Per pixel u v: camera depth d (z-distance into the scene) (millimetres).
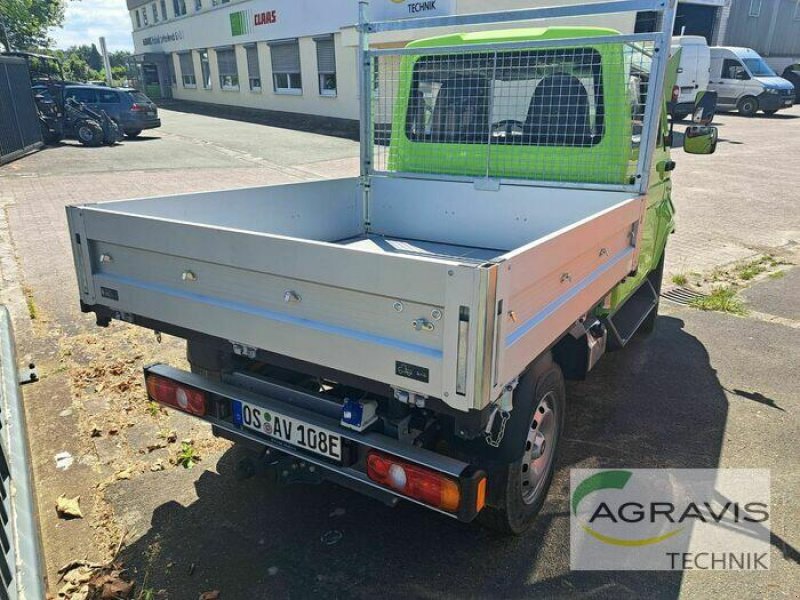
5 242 7625
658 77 3447
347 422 2475
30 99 15773
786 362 4855
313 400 2670
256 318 2383
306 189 4086
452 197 4297
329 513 3086
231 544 2859
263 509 3105
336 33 21672
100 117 17297
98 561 2748
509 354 2047
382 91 4430
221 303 2490
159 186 11422
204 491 3230
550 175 3992
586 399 4246
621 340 3986
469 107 4156
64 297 5883
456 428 2035
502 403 2193
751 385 4469
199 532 2934
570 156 3898
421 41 4262
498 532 2822
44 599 2449
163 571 2693
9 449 3213
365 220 4691
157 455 3520
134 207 3092
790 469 3453
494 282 1833
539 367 2617
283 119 24422
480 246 4262
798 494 3236
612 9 3500
